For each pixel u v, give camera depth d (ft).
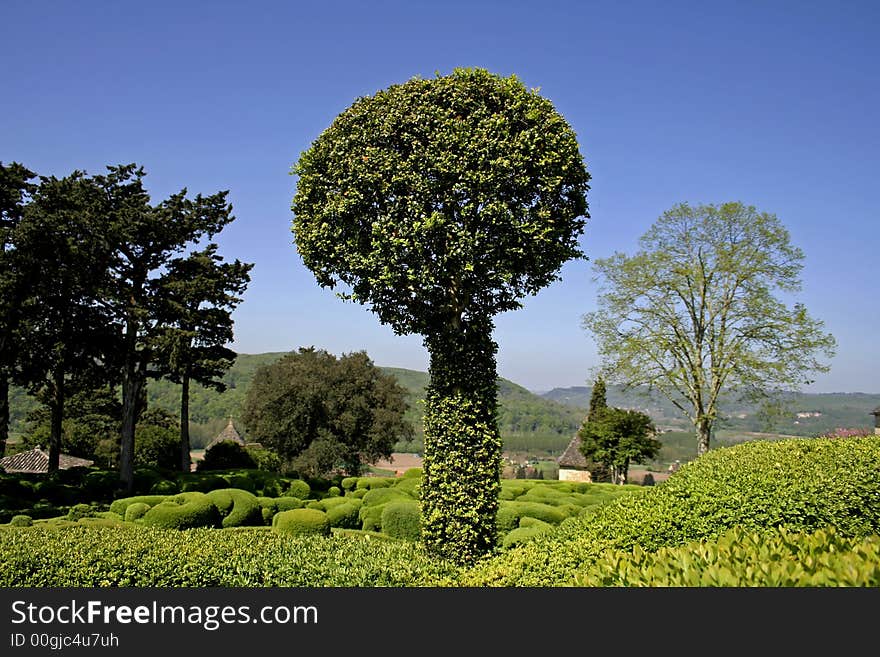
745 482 27.30
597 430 122.42
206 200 97.30
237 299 99.45
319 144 33.04
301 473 112.78
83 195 85.61
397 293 33.06
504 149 30.22
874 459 27.78
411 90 31.78
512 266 31.30
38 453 125.70
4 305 78.69
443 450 33.65
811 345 84.74
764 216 88.99
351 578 27.66
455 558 32.27
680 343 93.15
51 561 27.89
